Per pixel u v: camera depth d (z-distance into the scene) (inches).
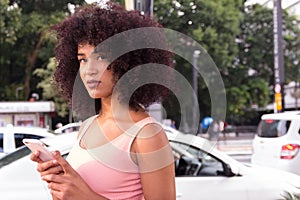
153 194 64.8
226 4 852.6
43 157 65.6
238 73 1125.7
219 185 175.8
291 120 344.8
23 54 906.7
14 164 155.9
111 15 70.7
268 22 1103.0
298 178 196.2
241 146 898.7
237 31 920.9
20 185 151.8
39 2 574.2
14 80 982.4
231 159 182.2
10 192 150.3
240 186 177.3
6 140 251.0
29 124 713.0
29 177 153.6
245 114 1294.3
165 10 213.5
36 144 64.9
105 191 66.5
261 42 1129.4
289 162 335.3
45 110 714.8
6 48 890.1
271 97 1273.4
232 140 1098.1
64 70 78.4
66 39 75.0
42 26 692.1
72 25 73.5
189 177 175.6
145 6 197.9
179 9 199.2
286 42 1112.8
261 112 1358.3
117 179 66.4
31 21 674.8
